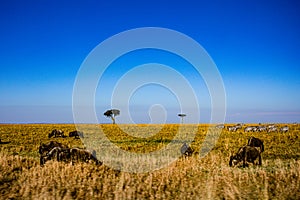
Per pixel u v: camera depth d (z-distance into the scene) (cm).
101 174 1725
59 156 2031
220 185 1509
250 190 1420
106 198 1324
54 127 6425
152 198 1323
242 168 1916
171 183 1570
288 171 1741
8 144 3288
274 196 1336
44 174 1666
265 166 1958
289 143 3266
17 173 1739
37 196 1292
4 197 1304
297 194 1346
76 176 1623
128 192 1370
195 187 1471
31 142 3512
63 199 1273
